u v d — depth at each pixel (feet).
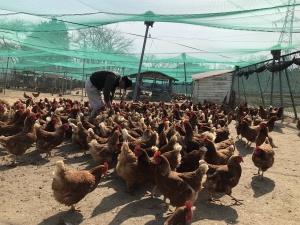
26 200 6.71
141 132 11.43
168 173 6.22
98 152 8.71
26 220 5.84
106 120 12.50
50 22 16.34
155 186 7.34
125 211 6.48
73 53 28.45
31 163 9.36
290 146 13.44
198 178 6.07
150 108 20.17
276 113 19.20
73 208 6.32
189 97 47.21
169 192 6.14
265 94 28.07
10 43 29.43
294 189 8.14
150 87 48.73
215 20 13.91
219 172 6.93
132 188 7.82
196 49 23.43
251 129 12.68
